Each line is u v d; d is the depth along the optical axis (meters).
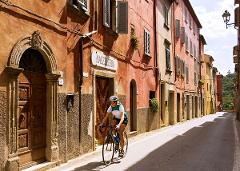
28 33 8.16
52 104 9.30
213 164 10.19
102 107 13.95
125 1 15.78
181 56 33.62
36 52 8.93
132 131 17.98
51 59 9.20
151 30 22.16
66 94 10.07
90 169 8.99
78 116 11.04
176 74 30.47
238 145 14.96
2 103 7.39
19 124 8.18
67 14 10.41
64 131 9.91
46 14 8.99
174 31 30.17
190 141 15.88
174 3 30.41
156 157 11.04
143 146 13.73
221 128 25.25
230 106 105.62
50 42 9.17
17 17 7.78
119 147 10.29
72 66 10.69
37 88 8.95
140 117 19.09
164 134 19.09
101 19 13.42
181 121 33.28
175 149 13.00
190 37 40.44
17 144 7.78
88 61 12.02
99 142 13.55
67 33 10.36
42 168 8.62
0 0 7.17
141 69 19.58
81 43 11.23
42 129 9.16
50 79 9.25
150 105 21.42
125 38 16.58
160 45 24.61
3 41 7.38
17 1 7.79
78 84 11.09
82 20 11.48
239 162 10.66
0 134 7.30
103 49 13.52
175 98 30.14
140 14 19.50
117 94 15.23
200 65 49.81
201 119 40.47
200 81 47.69
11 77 7.59
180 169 9.29
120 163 9.87
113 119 10.02
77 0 10.98
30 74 8.65
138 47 18.19
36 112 8.90
